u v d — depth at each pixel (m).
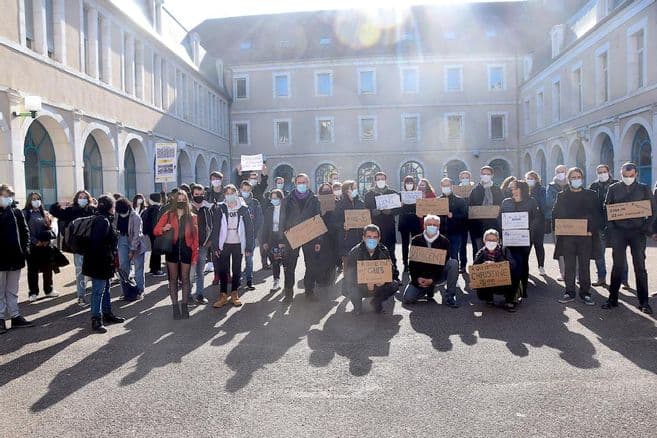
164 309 8.01
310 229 8.15
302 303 8.27
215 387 4.77
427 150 36.81
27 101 13.29
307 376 5.02
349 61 37.19
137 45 22.42
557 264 11.70
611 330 6.38
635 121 19.30
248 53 39.28
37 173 15.39
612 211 7.29
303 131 37.72
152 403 4.44
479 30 38.38
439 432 3.84
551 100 29.41
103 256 6.81
